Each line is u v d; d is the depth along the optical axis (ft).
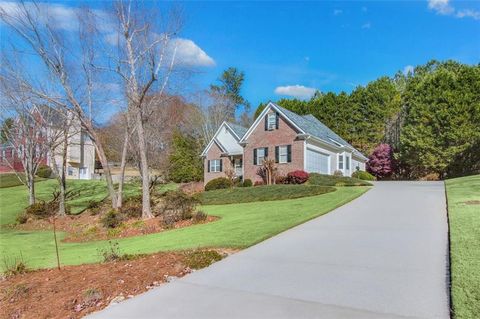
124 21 53.78
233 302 17.19
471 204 40.52
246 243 29.25
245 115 190.39
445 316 14.85
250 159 98.43
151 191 75.66
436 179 114.93
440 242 26.81
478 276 18.33
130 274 21.88
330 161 102.42
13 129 76.84
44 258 35.35
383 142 143.64
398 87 171.22
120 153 107.45
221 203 67.15
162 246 31.89
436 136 110.22
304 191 67.21
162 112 100.53
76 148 144.56
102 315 16.65
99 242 43.70
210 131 151.02
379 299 16.83
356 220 37.35
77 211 79.46
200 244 30.27
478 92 105.40
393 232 30.89
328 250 26.08
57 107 63.72
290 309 16.10
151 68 52.60
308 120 110.32
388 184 80.59
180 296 18.29
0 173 130.62
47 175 131.44
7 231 61.72
